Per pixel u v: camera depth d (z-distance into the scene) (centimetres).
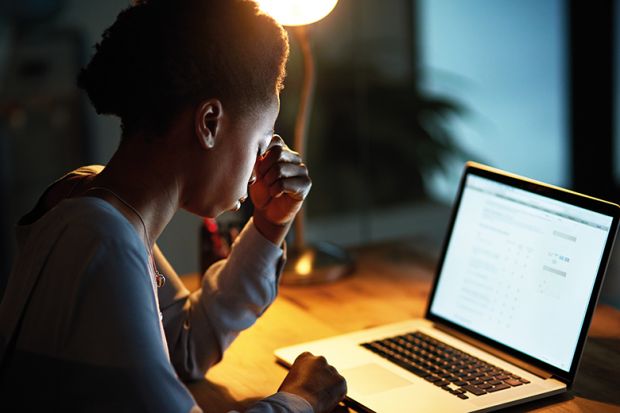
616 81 370
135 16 87
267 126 94
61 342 79
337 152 327
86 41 320
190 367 116
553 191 117
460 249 129
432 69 354
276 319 139
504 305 120
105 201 85
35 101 321
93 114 323
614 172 380
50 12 316
